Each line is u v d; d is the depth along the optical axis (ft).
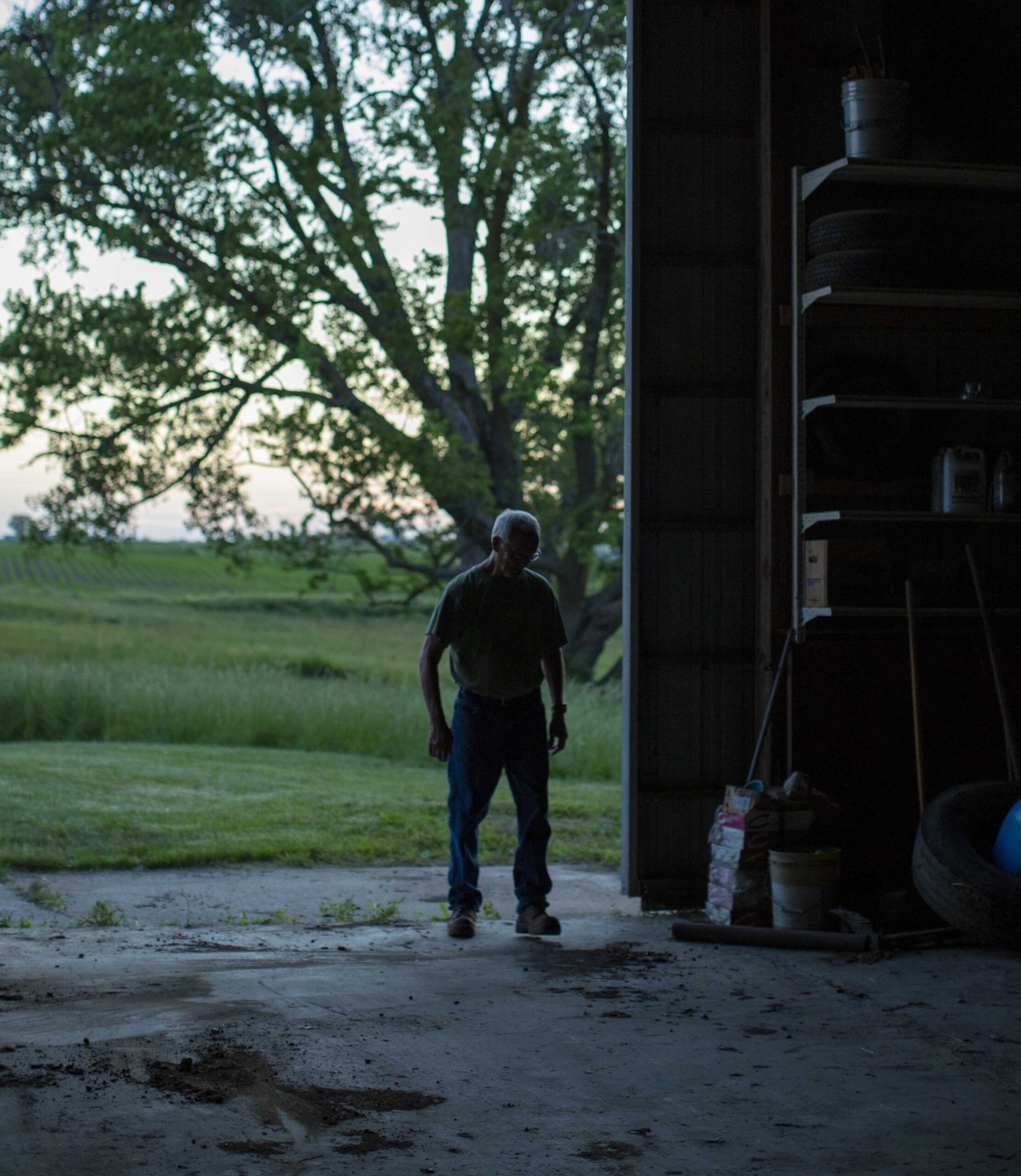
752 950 16.53
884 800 20.12
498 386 69.62
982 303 19.72
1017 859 16.75
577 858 28.22
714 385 20.95
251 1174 8.21
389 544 74.18
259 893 22.63
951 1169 8.65
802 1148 9.02
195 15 65.62
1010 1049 11.65
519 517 17.52
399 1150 8.77
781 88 20.35
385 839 28.45
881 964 15.56
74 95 63.82
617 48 68.44
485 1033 11.93
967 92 20.80
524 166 65.57
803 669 19.86
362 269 66.95
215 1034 11.36
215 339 68.85
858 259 19.27
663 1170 8.56
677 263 20.79
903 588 20.20
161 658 87.92
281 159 65.82
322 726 47.50
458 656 17.81
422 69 66.90
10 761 37.70
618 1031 12.14
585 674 74.18
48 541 73.77
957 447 19.89
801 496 19.84
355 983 13.83
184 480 72.54
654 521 20.72
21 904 20.97
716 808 20.80
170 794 33.37
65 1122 8.97
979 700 20.44
